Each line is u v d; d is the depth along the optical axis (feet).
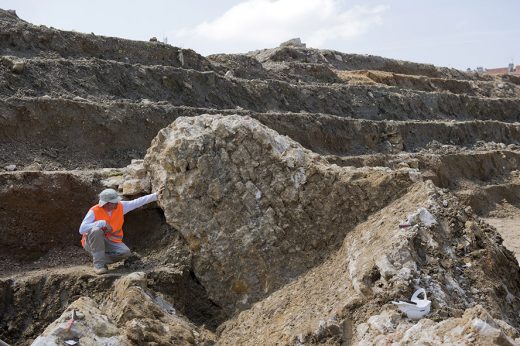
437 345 16.29
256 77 67.56
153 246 27.94
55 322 20.27
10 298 24.48
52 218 28.50
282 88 62.90
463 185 62.18
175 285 25.27
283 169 26.68
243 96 57.41
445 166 62.59
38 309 24.31
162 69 51.01
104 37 51.80
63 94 41.32
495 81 125.18
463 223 22.61
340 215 25.53
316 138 57.11
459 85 104.58
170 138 28.27
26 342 23.43
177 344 21.45
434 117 82.74
